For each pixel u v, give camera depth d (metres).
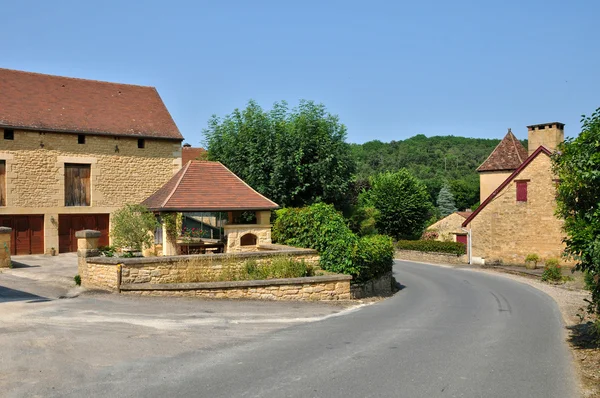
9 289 14.61
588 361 8.61
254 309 12.66
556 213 9.69
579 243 8.84
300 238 18.55
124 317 10.85
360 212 32.94
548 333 11.21
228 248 18.88
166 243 18.02
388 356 8.38
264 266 15.57
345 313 13.02
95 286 14.50
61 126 23.73
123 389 6.45
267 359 7.97
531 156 30.75
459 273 28.72
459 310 14.75
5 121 22.33
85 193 24.61
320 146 27.48
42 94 24.98
